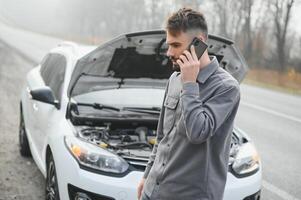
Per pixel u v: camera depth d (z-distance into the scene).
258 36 34.78
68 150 3.73
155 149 2.59
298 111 11.70
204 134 2.05
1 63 16.00
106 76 4.48
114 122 4.35
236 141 4.05
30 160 5.72
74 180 3.55
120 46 3.93
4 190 4.70
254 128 9.04
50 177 4.20
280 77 23.50
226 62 4.10
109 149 3.74
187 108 2.07
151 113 4.56
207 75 2.16
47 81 5.36
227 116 2.17
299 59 28.72
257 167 3.81
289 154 7.14
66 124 4.11
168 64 4.38
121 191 3.40
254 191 3.63
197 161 2.18
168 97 2.34
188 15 2.13
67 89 4.47
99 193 3.43
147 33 3.77
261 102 12.98
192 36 2.13
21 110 6.13
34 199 4.55
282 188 5.47
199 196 2.21
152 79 4.76
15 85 11.48
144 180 2.62
